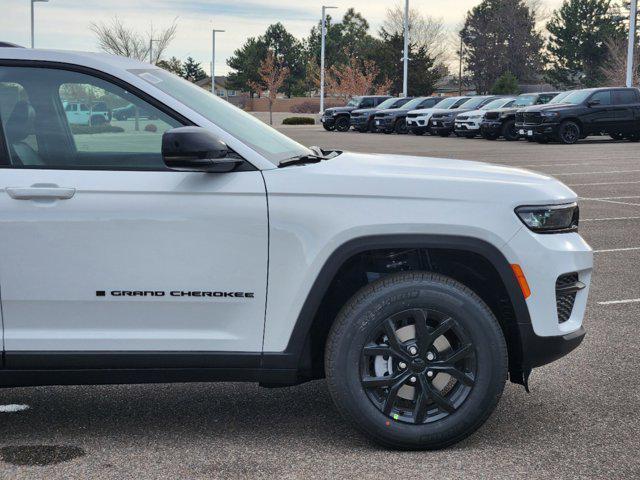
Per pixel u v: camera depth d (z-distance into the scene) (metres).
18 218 3.45
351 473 3.43
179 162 3.35
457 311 3.53
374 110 37.75
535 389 4.57
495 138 30.31
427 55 73.44
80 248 3.48
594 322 6.03
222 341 3.57
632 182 15.55
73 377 3.57
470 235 3.55
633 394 4.48
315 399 4.41
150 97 3.56
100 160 3.53
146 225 3.48
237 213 3.51
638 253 8.71
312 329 3.87
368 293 3.55
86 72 3.56
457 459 3.58
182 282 3.52
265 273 3.54
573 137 26.11
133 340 3.55
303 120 52.81
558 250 3.63
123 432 3.91
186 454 3.64
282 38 108.50
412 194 3.55
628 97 26.28
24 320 3.52
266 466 3.51
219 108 3.90
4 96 3.54
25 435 3.87
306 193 3.53
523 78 89.00
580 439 3.83
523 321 3.62
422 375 3.58
